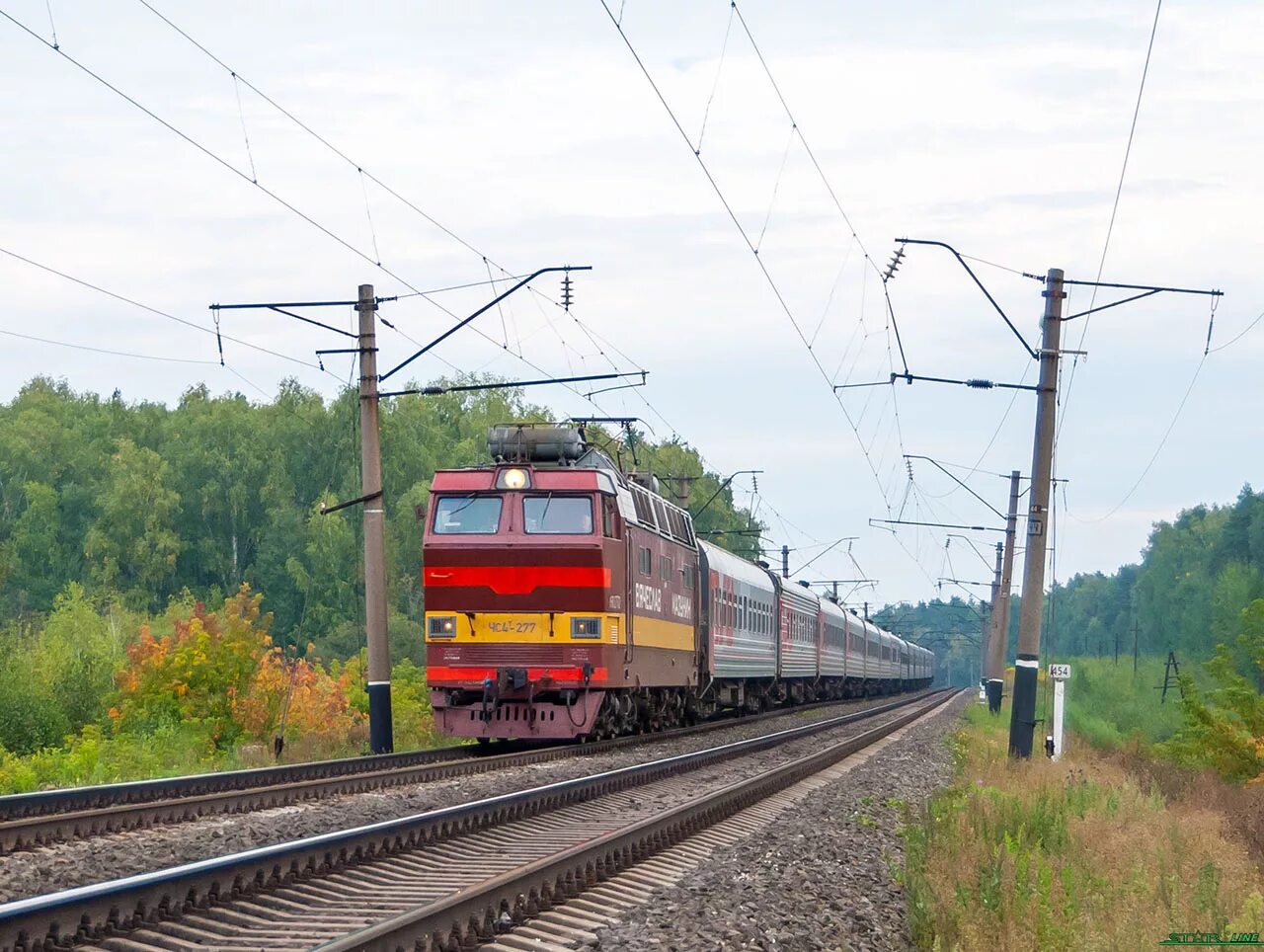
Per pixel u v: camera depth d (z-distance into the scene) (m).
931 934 19.67
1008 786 41.59
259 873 18.64
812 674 109.75
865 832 30.28
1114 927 18.95
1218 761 54.38
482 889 17.28
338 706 62.28
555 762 43.84
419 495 166.12
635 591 51.78
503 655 47.62
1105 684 119.56
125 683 55.31
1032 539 53.00
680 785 36.81
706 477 182.12
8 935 14.29
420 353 50.56
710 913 19.05
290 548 170.62
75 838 24.61
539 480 48.31
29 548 170.75
